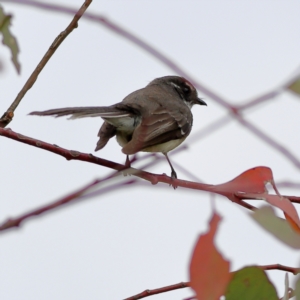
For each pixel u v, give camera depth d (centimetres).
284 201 496
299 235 439
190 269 372
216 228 379
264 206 449
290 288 473
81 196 407
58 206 404
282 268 550
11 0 461
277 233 438
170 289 711
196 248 375
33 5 461
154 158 486
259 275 482
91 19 437
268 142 404
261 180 505
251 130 402
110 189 409
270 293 484
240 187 503
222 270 371
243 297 481
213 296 367
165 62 420
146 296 706
